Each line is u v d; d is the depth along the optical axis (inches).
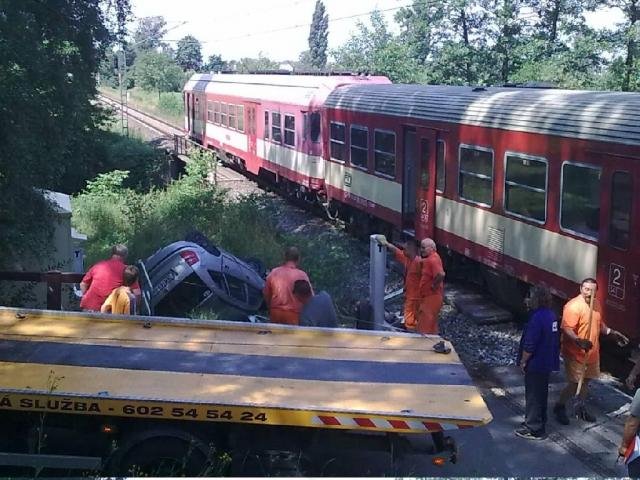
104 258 546.6
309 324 327.6
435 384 246.8
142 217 661.3
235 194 947.3
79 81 484.1
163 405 223.9
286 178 871.7
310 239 618.5
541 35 1143.0
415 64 1224.2
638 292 353.1
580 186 394.9
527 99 459.5
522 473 277.4
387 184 622.2
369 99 653.9
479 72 1142.3
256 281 414.9
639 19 1048.2
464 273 550.3
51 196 469.7
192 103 1325.0
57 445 255.0
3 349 263.6
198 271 391.2
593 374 322.3
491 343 433.4
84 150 613.9
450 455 243.0
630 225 355.9
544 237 426.9
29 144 407.8
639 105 373.1
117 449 234.7
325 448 246.2
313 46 3511.3
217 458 237.9
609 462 290.4
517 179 451.5
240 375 248.2
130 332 287.6
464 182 512.1
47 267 439.8
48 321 295.7
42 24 454.3
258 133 960.9
